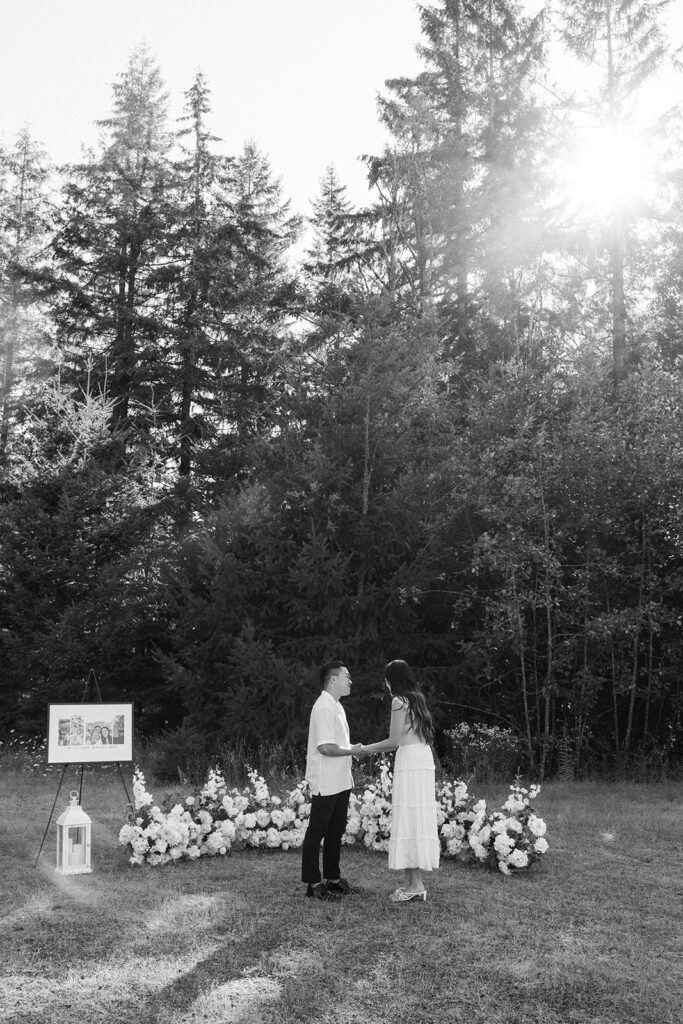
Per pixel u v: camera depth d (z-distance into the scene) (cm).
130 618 1808
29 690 1841
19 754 1667
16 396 2975
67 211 2939
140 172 3116
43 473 1914
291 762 1385
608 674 1554
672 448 1473
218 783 898
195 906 644
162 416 2692
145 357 2678
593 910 643
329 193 3838
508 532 1470
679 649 1486
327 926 598
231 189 3159
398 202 2611
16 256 3197
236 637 1508
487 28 2630
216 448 2520
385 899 671
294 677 1400
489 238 2484
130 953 540
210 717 1506
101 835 928
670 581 1466
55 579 1831
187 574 1730
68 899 663
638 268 2386
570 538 1519
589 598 1512
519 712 1552
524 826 798
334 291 2555
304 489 1512
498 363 1878
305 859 675
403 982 496
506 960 534
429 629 1620
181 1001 467
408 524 1488
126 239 2861
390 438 1553
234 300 2912
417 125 2603
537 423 1612
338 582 1449
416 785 677
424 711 690
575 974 511
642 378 1636
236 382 2709
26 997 471
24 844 871
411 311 2222
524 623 1538
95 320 2794
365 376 1538
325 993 479
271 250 3419
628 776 1440
